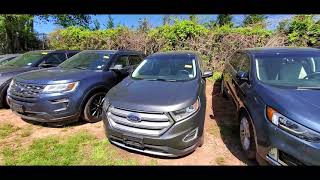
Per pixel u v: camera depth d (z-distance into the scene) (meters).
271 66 4.07
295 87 3.51
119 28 11.61
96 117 5.16
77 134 4.55
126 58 6.45
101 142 4.24
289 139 2.78
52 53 7.45
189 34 10.40
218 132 4.77
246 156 3.79
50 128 4.84
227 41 9.97
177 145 3.44
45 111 4.47
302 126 2.71
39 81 4.56
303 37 9.46
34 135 4.52
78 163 3.60
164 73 4.85
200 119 3.72
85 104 4.95
